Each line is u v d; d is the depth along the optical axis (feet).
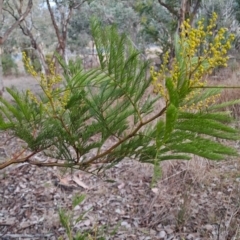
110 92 2.41
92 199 9.44
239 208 8.21
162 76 2.18
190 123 1.91
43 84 2.48
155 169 1.79
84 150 2.68
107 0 30.45
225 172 10.43
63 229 8.15
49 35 39.68
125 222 8.43
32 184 10.26
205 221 8.28
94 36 2.14
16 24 15.83
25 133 2.47
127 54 2.20
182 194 9.24
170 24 22.50
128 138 2.47
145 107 2.48
